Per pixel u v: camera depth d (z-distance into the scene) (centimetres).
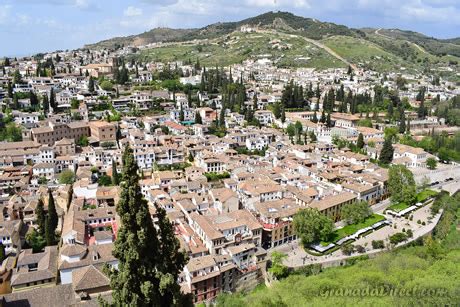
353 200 17638
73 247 12200
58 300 10019
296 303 10512
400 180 19150
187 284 11444
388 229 16625
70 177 18850
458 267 12144
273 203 16225
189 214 14862
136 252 3519
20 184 17925
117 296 3622
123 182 3634
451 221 17725
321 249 14612
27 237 13988
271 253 14412
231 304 10762
